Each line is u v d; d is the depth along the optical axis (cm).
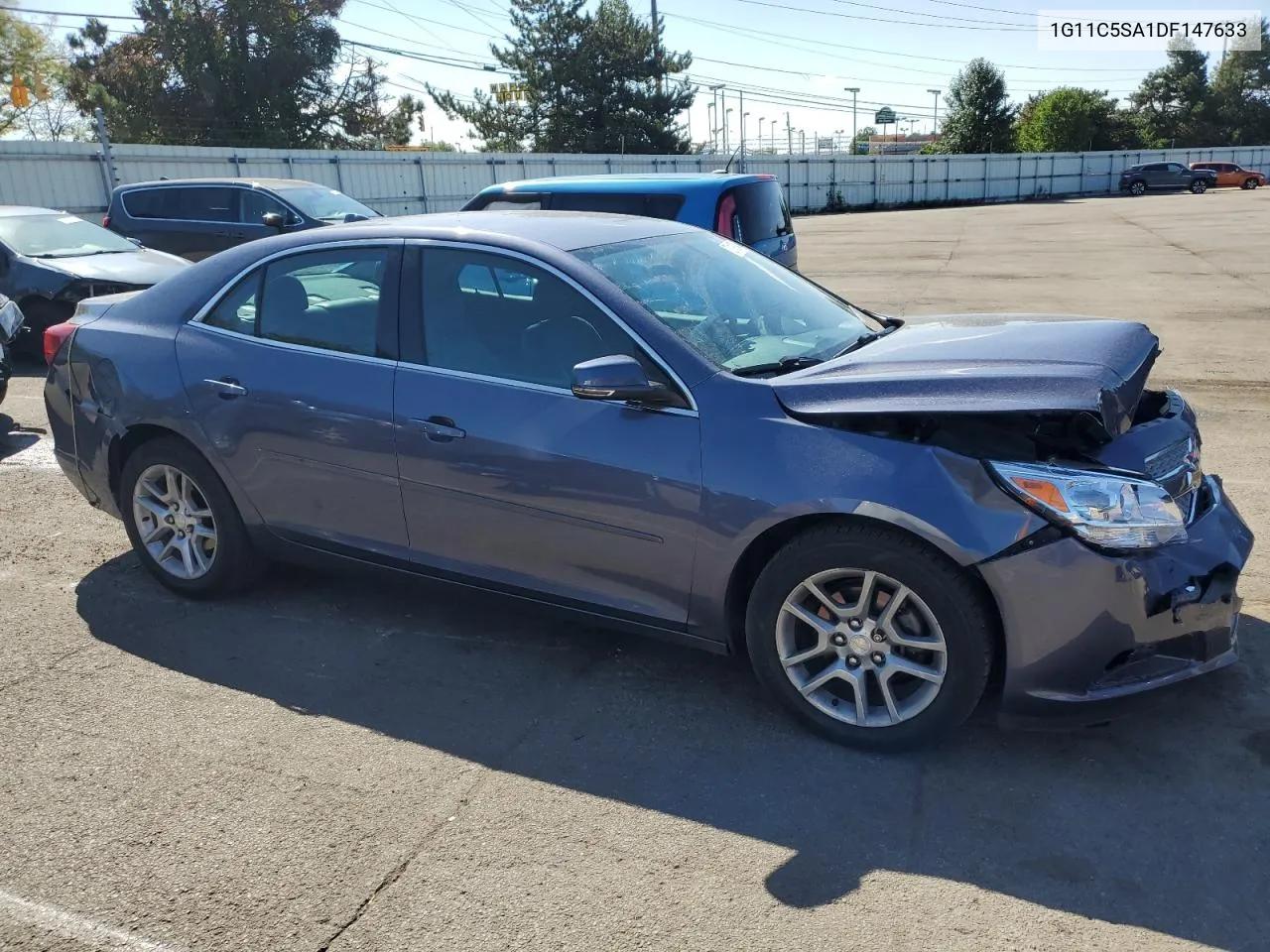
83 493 484
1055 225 3011
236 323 428
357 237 407
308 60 4381
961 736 339
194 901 267
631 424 341
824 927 254
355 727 353
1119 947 246
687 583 341
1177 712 349
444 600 458
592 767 327
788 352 371
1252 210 3328
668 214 886
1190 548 313
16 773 327
